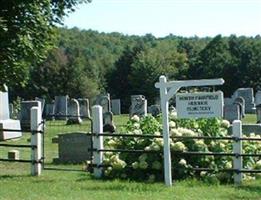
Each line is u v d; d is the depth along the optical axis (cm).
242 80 8406
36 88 7525
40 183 1303
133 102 3931
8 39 1700
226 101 5131
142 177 1373
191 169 1348
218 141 1385
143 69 8519
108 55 12012
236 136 1317
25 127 3231
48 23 1852
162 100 1265
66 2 2036
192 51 10644
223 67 8581
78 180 1361
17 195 1138
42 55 1858
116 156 1402
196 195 1127
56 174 1491
